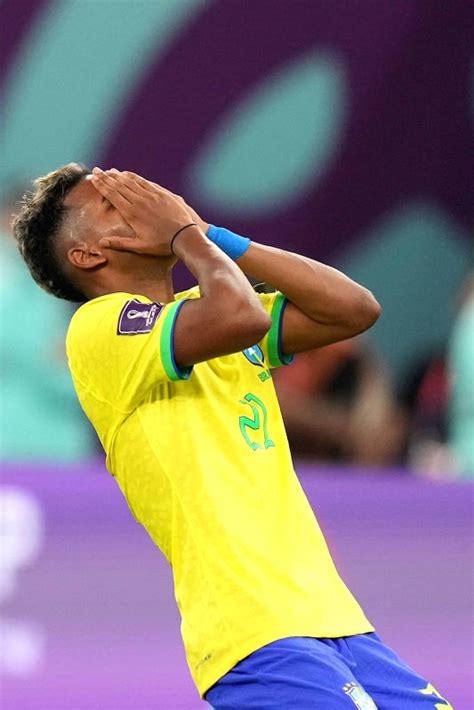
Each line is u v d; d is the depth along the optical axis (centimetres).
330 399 2486
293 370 2502
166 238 1134
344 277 1219
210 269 1092
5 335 2116
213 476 1107
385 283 3017
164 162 2903
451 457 2356
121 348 1102
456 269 3009
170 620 1873
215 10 2900
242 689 1072
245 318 1068
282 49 2920
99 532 1886
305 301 1198
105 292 1181
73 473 1897
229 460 1122
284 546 1104
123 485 1159
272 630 1066
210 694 1098
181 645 1869
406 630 1927
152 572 1883
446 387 2564
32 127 2866
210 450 1116
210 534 1091
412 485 1956
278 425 1184
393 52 2938
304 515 1146
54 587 1872
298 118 2938
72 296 1227
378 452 2439
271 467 1146
